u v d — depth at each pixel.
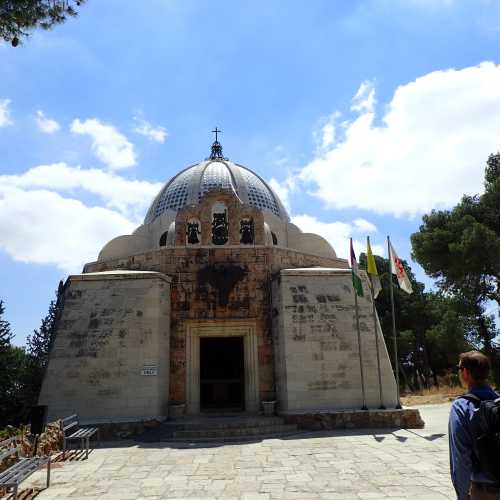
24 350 41.34
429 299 41.81
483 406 4.19
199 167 32.38
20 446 11.60
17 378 33.53
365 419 17.23
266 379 19.55
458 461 4.30
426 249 33.25
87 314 18.81
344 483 9.56
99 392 17.66
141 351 18.25
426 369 43.84
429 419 19.22
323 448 13.52
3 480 8.24
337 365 18.66
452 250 31.17
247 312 20.30
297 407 17.94
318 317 19.22
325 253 27.81
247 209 22.88
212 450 13.91
